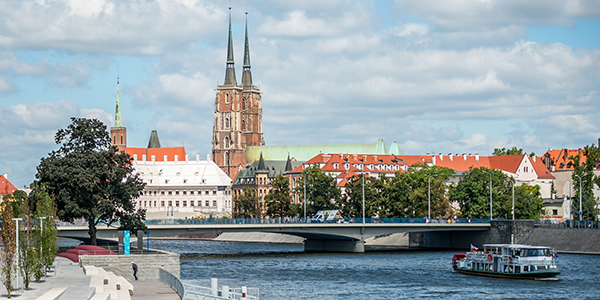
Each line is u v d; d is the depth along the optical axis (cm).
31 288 7025
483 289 10594
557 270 11950
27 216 7256
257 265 13688
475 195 19938
